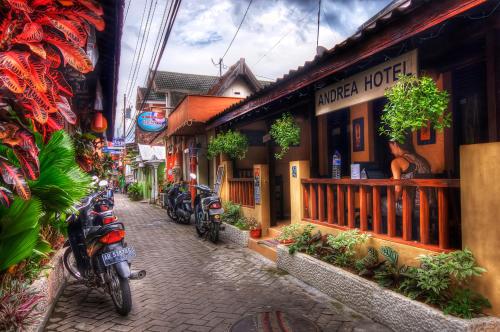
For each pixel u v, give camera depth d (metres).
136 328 3.73
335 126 7.93
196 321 3.87
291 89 5.44
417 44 3.75
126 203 21.70
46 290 3.86
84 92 6.54
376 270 3.96
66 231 5.27
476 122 4.54
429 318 3.02
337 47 4.14
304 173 5.92
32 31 2.09
